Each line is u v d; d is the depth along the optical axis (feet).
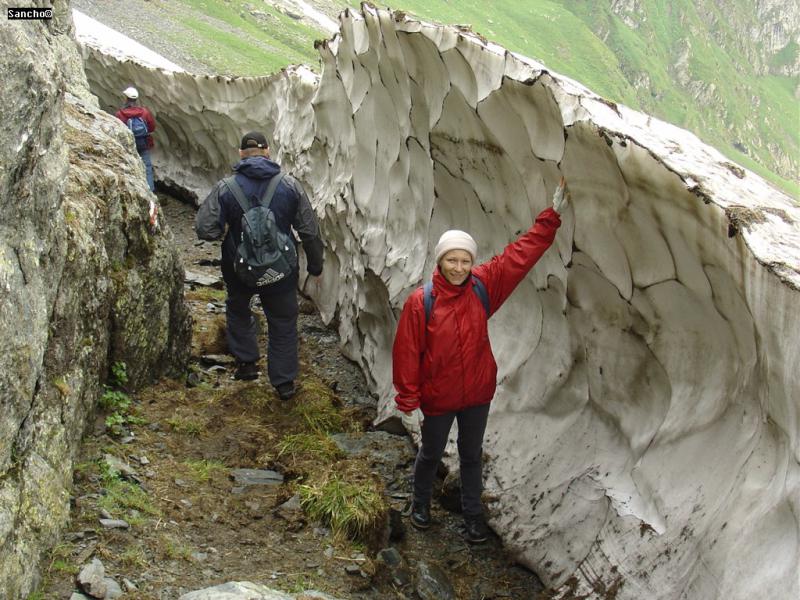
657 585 10.12
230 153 36.70
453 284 11.66
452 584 12.07
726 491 9.67
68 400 11.67
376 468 15.17
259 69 219.00
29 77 8.82
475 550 13.01
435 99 14.96
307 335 22.86
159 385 16.57
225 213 16.12
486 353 12.08
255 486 13.56
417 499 13.25
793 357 7.85
